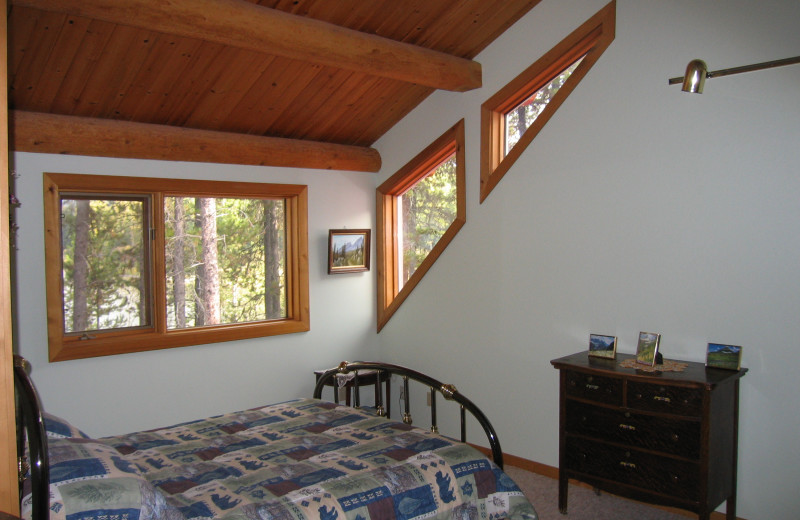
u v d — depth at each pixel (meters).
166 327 4.20
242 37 3.16
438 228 4.86
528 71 4.02
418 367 4.86
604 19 3.62
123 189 3.95
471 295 4.43
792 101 2.96
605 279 3.68
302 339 4.81
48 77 3.33
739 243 3.15
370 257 5.21
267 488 2.14
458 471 2.38
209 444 2.67
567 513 3.38
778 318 3.03
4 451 1.66
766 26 3.03
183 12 2.90
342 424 2.94
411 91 4.55
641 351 3.29
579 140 3.77
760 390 3.08
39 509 1.60
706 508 2.85
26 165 3.58
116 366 3.92
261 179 4.56
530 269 4.05
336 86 4.20
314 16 3.47
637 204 3.53
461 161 4.45
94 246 3.92
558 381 3.91
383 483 2.20
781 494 3.03
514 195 4.12
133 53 3.34
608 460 3.18
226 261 4.55
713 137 3.22
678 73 3.34
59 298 3.70
